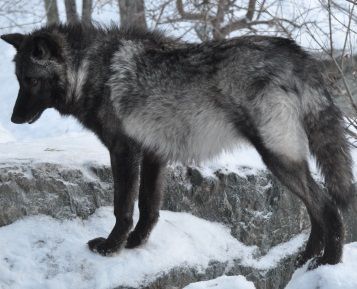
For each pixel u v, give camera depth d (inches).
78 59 223.3
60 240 217.0
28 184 224.7
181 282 218.2
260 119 203.9
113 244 212.8
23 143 292.7
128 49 220.4
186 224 244.4
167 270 214.7
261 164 271.6
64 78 224.1
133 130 217.9
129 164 217.3
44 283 199.6
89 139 304.8
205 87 209.8
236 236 255.1
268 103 202.7
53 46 220.5
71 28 228.7
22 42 226.8
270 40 210.4
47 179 228.8
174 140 218.5
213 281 183.6
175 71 213.6
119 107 217.6
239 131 209.5
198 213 255.4
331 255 205.8
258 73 203.9
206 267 228.1
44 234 217.3
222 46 210.8
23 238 213.2
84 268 207.5
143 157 224.1
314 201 205.8
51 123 550.3
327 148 210.1
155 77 215.3
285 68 204.8
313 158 216.5
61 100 227.1
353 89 316.8
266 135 203.8
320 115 208.2
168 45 221.0
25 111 223.0
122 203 215.2
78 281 202.8
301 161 205.8
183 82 212.2
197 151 218.4
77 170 238.4
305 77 206.7
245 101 205.2
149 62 217.2
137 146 219.0
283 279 260.1
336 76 312.2
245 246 254.7
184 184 255.1
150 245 224.2
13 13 617.3
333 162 210.4
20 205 221.1
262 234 260.7
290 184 204.8
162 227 236.2
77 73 222.4
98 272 205.5
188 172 257.1
